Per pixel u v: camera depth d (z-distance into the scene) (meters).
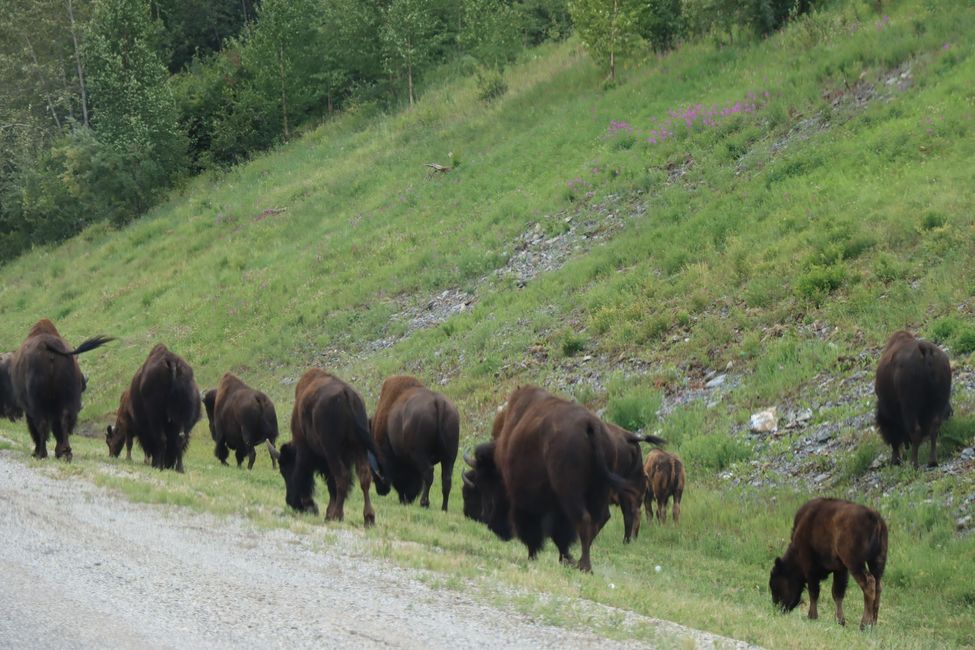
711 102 83.50
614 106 92.75
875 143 65.06
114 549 25.95
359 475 34.19
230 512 33.00
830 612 31.98
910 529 37.38
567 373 59.50
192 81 163.25
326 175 116.56
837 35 83.06
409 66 131.38
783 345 51.75
